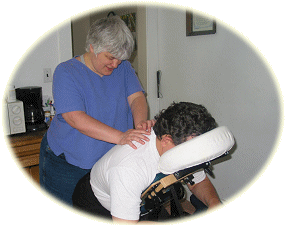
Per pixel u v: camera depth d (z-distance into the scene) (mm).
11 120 1828
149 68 2551
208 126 910
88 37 1250
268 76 1579
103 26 1189
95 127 1219
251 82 1696
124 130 1517
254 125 1726
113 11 3076
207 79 2037
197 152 797
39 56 2084
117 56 1210
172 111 950
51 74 2150
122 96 1475
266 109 1629
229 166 1959
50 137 1473
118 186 903
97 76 1377
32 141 1789
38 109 2000
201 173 1181
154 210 1115
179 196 1140
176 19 2266
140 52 2633
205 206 1152
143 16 2518
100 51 1207
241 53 1731
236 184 1919
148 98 2600
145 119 1461
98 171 1047
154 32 2498
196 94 2156
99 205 1154
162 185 966
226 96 1896
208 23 1947
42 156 1520
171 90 2428
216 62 1938
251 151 1771
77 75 1325
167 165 831
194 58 2131
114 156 1000
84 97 1347
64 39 2131
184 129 894
